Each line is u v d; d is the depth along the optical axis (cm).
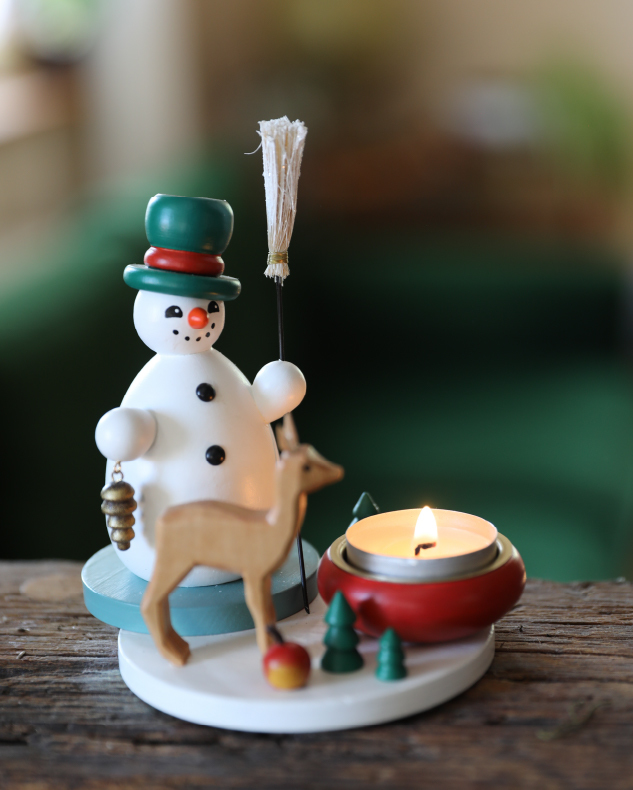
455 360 153
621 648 45
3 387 73
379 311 158
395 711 41
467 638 43
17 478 74
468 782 39
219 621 44
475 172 190
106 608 45
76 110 186
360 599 42
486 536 44
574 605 48
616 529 98
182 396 44
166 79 188
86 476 77
